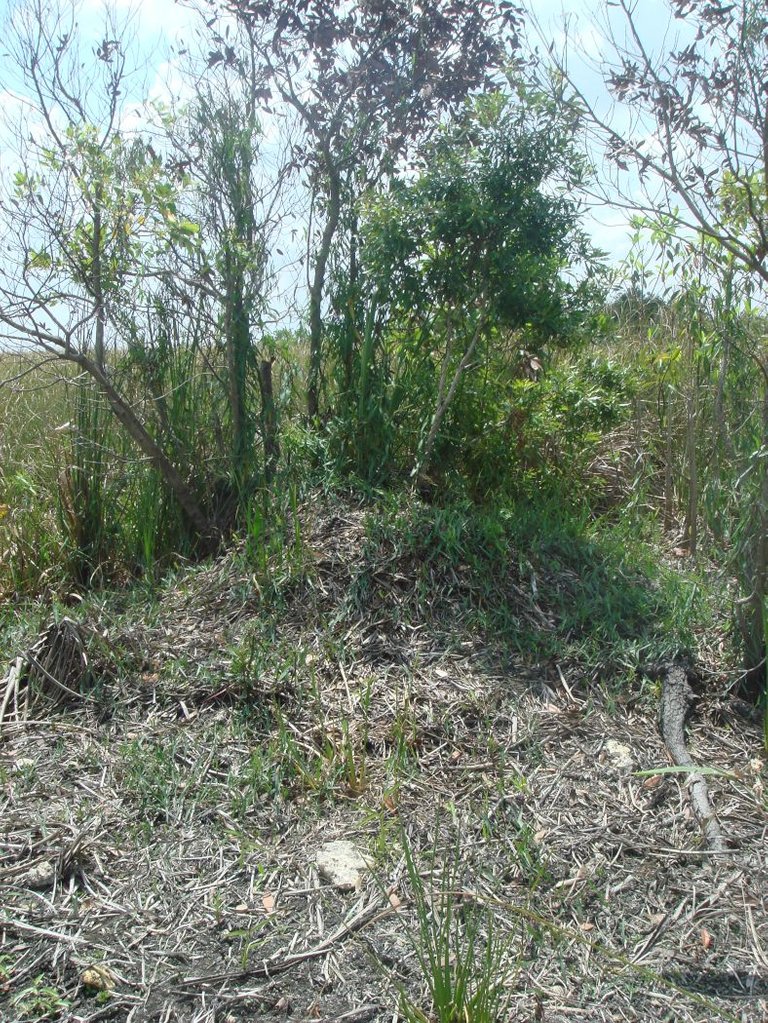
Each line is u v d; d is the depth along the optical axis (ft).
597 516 22.21
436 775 12.07
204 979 8.77
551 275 19.04
